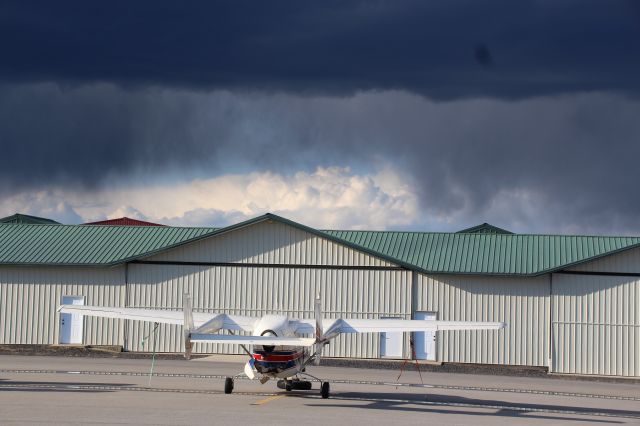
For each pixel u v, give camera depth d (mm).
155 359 42375
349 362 43688
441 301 45656
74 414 20484
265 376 24672
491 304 45344
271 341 22688
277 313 46188
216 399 24750
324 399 25984
